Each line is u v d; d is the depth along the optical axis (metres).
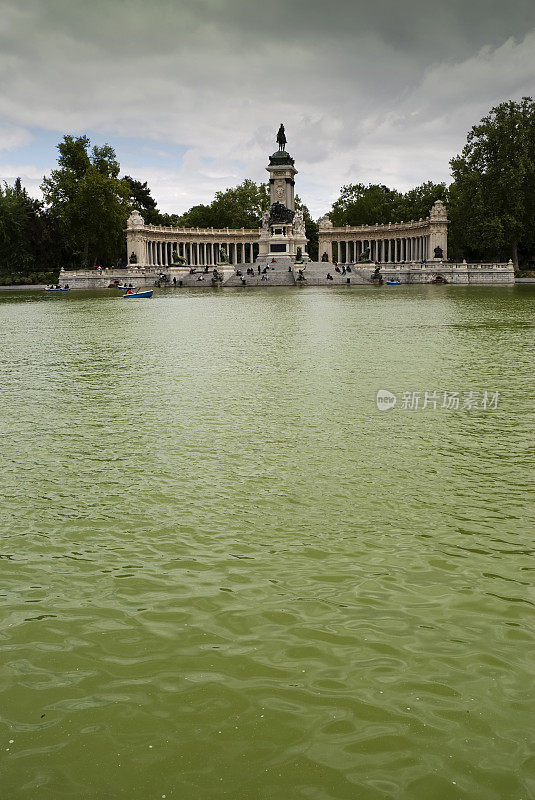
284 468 18.25
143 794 7.66
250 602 11.62
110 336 49.59
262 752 8.26
